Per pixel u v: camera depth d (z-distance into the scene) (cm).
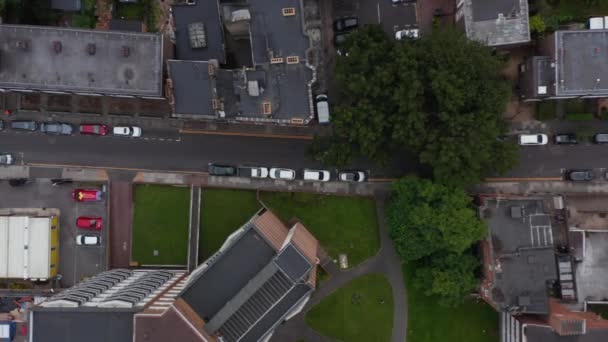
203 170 9900
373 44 8394
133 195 9912
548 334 8275
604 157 9625
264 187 9844
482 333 9719
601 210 9606
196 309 7950
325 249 9838
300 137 9825
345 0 9675
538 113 9500
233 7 9175
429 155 8331
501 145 8506
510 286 8375
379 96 8331
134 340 6838
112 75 8719
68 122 9888
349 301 9838
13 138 9888
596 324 8144
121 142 9925
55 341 7075
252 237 8181
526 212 8500
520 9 8706
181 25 9325
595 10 9394
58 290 9806
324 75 9712
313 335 9850
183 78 8669
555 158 9669
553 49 8550
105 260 9856
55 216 9825
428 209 8550
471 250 9219
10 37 8638
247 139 9850
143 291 7844
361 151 8562
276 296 7875
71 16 9744
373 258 9825
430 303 9781
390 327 9812
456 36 8238
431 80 8081
